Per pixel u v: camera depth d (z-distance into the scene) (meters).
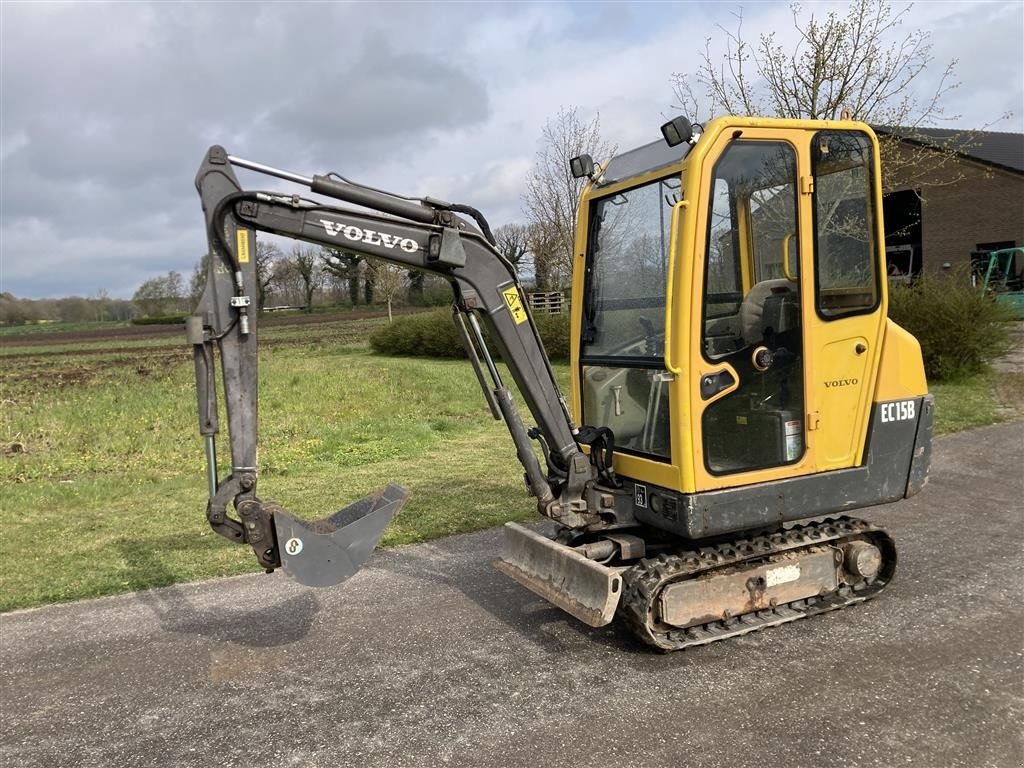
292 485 8.22
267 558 3.89
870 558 4.66
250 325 3.80
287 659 4.29
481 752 3.33
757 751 3.27
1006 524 6.15
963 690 3.69
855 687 3.75
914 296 13.29
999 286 18.30
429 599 5.09
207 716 3.72
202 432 3.84
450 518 6.87
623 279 4.57
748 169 4.02
